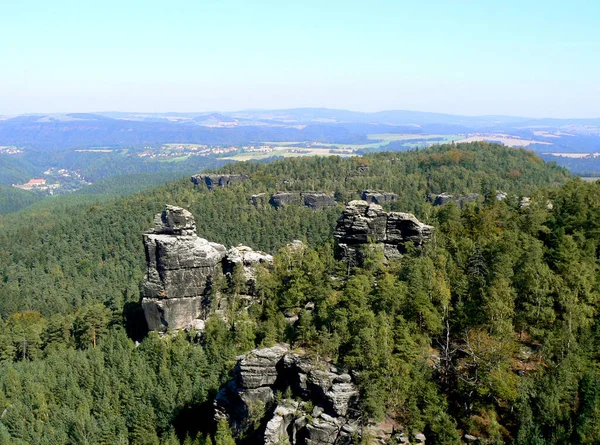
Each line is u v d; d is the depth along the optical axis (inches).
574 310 2679.6
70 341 4963.1
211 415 3125.0
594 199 3919.8
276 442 2343.8
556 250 3216.0
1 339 4800.7
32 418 3457.2
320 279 3388.3
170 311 4190.5
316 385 2464.3
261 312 3700.8
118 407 3444.9
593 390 2316.7
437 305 2874.0
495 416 2340.1
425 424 2297.0
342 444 2283.5
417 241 3843.5
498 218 4037.9
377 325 2564.0
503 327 2640.3
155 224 4367.6
